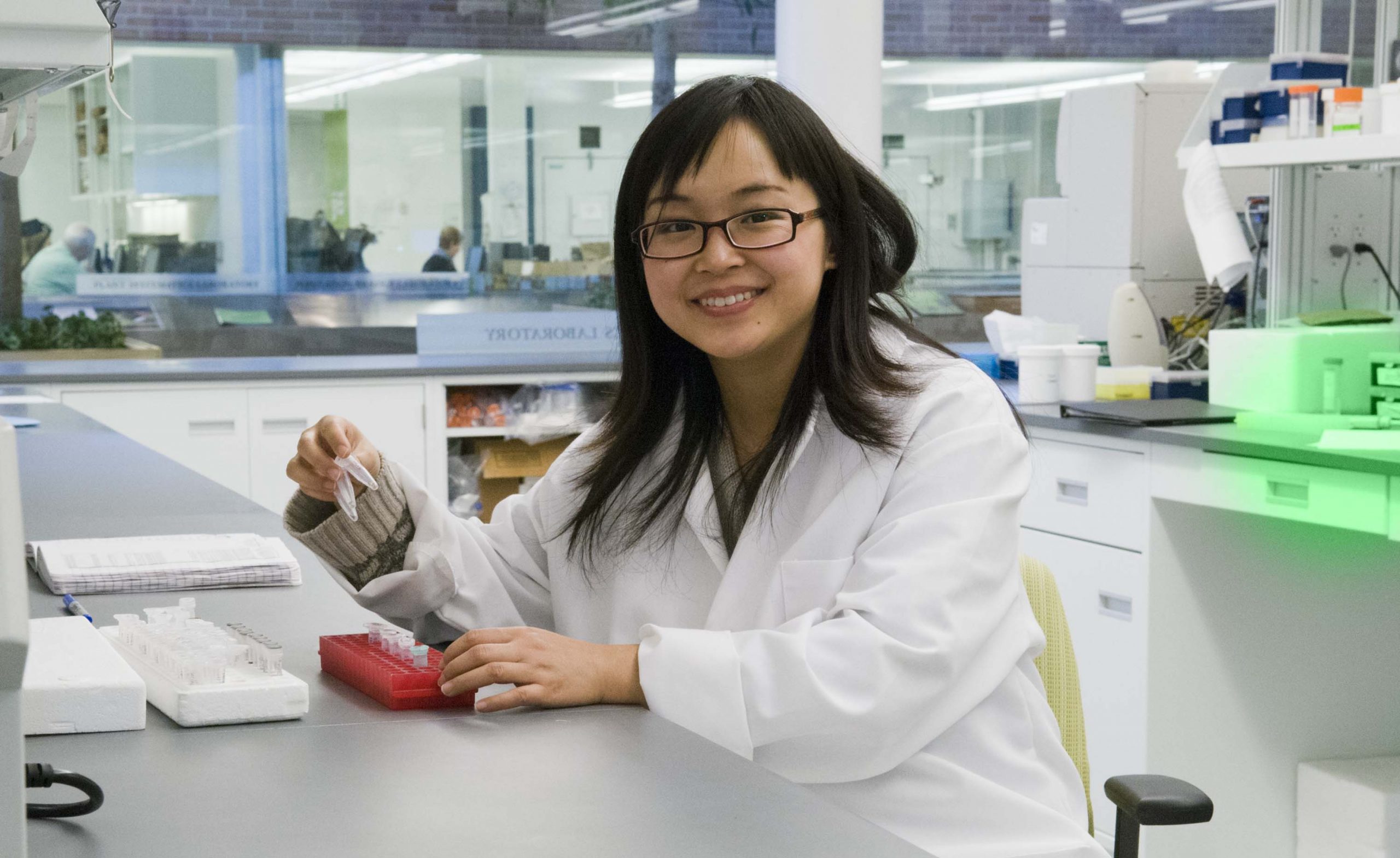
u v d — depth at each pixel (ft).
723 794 2.55
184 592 4.76
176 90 16.74
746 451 4.40
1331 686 9.39
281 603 4.59
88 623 3.58
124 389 13.30
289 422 13.82
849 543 3.96
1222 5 20.83
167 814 2.43
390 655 3.43
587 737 2.97
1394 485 7.44
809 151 3.99
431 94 17.83
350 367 14.03
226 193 17.19
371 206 17.79
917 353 4.34
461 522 4.59
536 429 14.67
